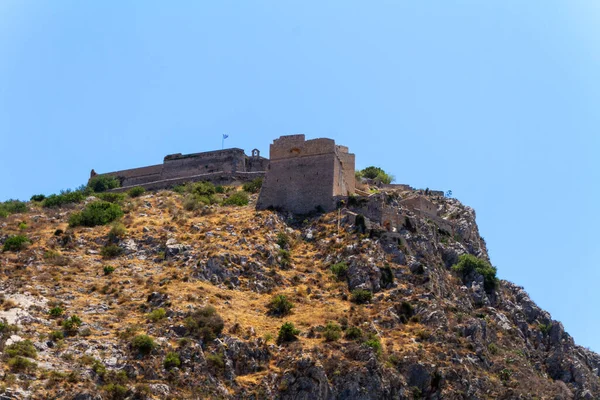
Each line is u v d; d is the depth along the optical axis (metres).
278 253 120.00
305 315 107.50
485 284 129.25
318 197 131.62
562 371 119.56
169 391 90.94
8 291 105.25
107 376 90.50
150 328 99.31
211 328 99.69
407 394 98.25
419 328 108.12
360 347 99.50
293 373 95.06
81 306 104.56
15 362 88.31
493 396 103.81
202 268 113.06
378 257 117.69
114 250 120.94
